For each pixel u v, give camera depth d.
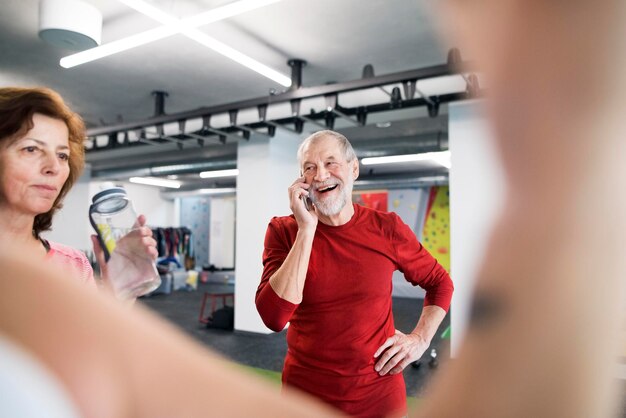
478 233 0.13
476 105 0.13
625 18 0.12
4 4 3.54
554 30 0.12
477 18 0.12
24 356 0.13
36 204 0.65
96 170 9.62
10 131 0.68
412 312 8.77
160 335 0.16
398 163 8.94
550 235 0.12
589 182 0.12
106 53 3.22
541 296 0.12
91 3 3.50
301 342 1.52
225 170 7.95
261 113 4.76
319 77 5.07
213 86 5.38
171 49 4.37
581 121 0.12
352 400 1.43
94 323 0.14
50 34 3.30
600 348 0.12
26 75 5.00
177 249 12.44
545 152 0.12
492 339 0.13
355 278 1.50
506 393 0.12
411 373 4.39
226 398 0.16
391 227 1.61
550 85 0.12
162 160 8.47
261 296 1.43
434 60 4.57
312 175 1.50
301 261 1.38
